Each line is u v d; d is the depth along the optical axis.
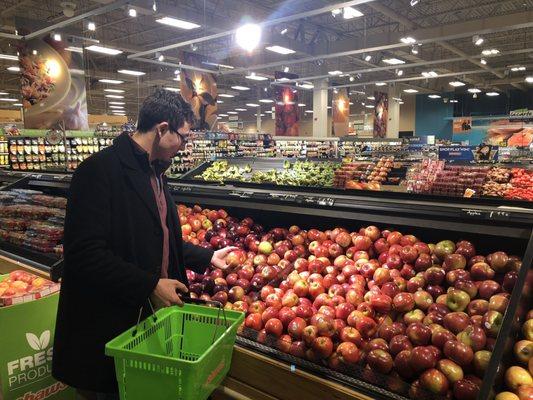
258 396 1.87
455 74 19.70
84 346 1.68
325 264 2.35
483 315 1.66
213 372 1.49
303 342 1.78
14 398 2.27
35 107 8.98
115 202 1.64
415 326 1.62
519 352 1.41
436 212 2.19
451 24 12.49
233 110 40.09
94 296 1.68
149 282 1.55
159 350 1.69
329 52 15.16
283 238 2.77
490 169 6.32
